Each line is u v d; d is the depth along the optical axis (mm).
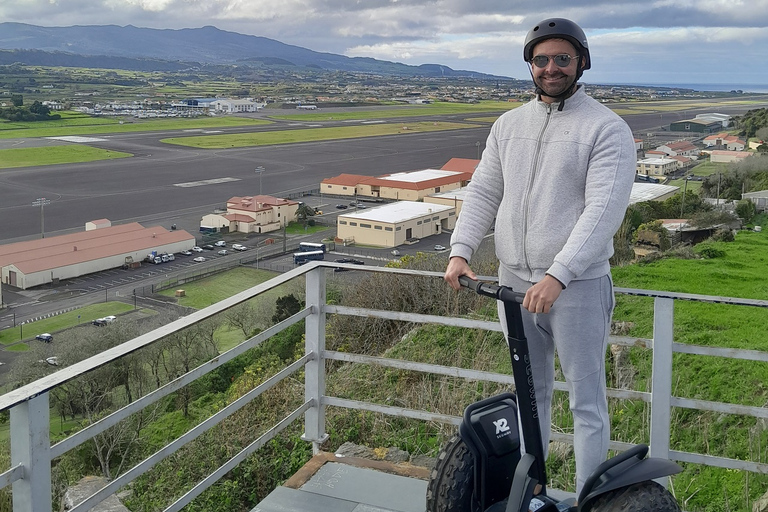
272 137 168500
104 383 15328
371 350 7438
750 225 25797
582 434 2502
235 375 11555
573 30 2367
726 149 131750
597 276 2426
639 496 2117
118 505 4543
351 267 3342
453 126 199375
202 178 109750
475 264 9281
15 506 2021
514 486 2195
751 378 6352
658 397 2914
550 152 2445
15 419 1999
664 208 33562
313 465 3441
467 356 5961
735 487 4195
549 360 2623
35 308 48750
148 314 46000
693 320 9609
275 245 67125
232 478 4559
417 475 3379
